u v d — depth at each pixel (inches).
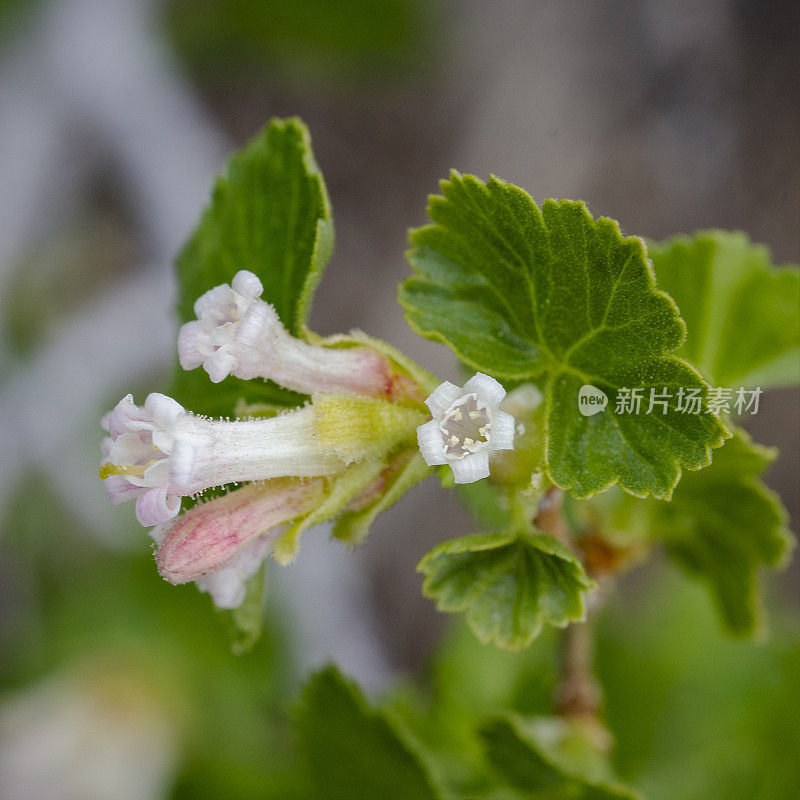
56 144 7.3
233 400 4.5
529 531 4.2
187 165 7.4
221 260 4.6
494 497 4.9
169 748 6.3
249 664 6.3
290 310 4.5
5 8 7.0
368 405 4.1
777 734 5.5
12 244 7.1
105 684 6.3
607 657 5.9
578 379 4.2
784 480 8.2
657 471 4.1
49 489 7.2
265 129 4.5
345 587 7.1
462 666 5.5
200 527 4.1
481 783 5.1
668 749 5.7
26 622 6.9
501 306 4.3
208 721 6.3
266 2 7.8
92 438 7.3
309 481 4.2
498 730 4.6
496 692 5.5
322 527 4.4
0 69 7.1
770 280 4.8
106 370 7.4
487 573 4.2
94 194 7.8
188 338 4.2
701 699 5.7
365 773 4.9
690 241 4.8
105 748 6.2
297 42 8.2
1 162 7.0
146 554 6.4
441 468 4.1
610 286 4.1
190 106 7.7
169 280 7.3
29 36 7.1
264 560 4.3
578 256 4.1
